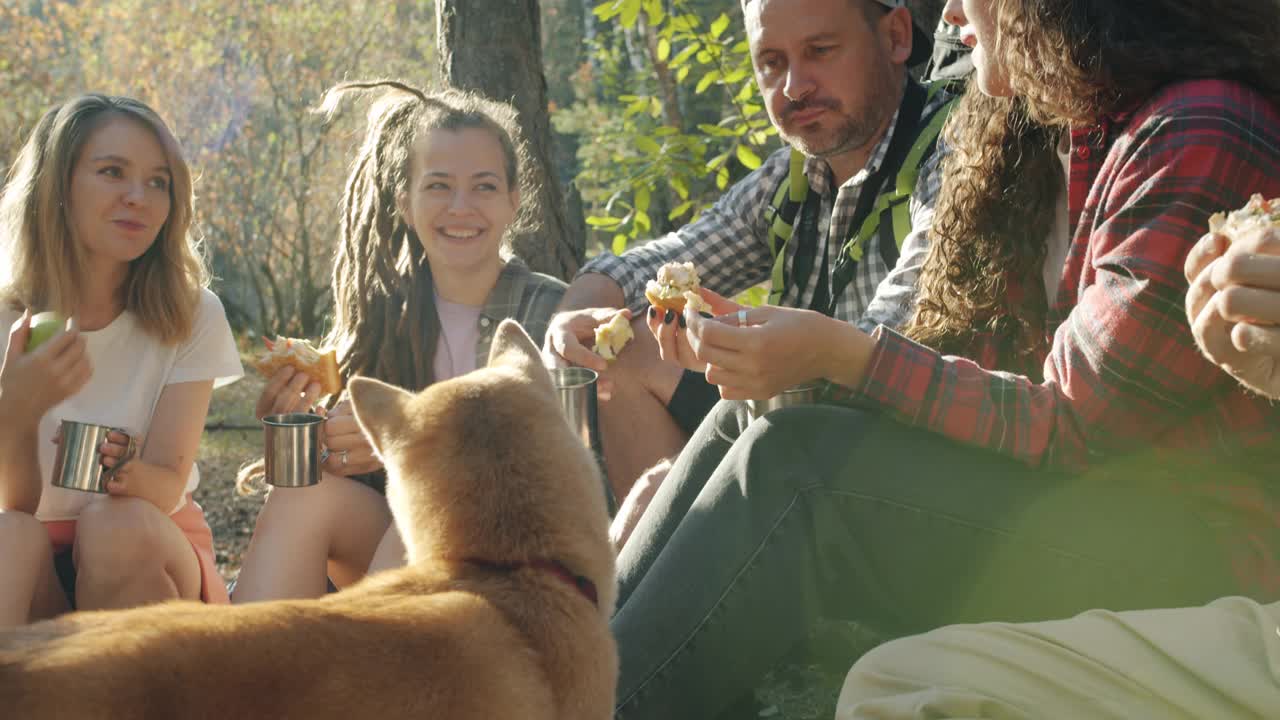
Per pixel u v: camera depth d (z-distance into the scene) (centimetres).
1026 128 241
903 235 309
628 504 273
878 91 325
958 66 321
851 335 218
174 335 322
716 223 374
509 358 228
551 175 521
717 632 207
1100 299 199
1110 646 168
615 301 361
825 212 347
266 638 159
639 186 600
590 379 287
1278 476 201
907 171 314
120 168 307
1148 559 197
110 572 275
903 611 221
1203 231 190
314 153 1334
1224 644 164
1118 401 196
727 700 212
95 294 316
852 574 218
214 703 152
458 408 207
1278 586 196
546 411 213
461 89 512
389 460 212
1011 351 246
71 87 1388
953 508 205
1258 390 163
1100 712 160
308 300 1295
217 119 1398
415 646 169
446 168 349
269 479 295
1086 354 200
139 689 147
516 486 201
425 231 353
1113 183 207
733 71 615
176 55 1403
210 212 1322
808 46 318
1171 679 161
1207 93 197
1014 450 205
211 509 617
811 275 348
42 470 306
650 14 611
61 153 305
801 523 211
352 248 374
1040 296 243
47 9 1389
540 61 521
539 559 197
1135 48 204
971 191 249
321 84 1413
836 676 247
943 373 210
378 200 367
